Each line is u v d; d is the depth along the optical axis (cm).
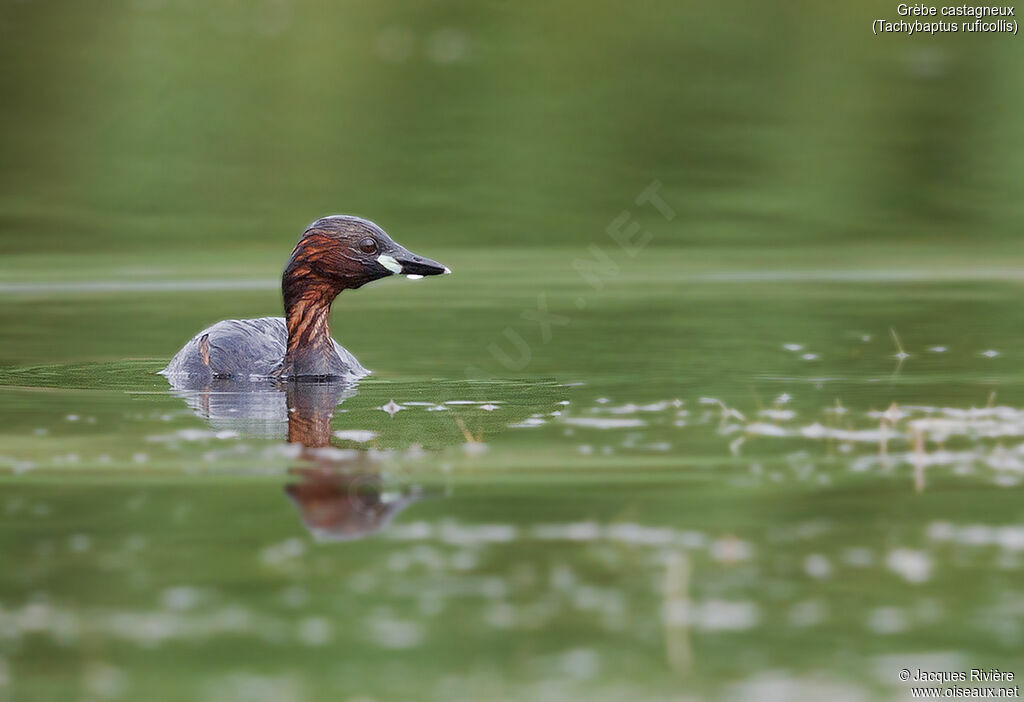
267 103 3247
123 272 2198
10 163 2842
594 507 941
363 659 709
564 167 2839
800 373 1432
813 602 777
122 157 2906
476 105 3247
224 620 756
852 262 2281
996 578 807
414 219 2556
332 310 1897
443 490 985
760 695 670
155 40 3662
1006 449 1088
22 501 957
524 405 1275
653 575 816
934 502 947
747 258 2319
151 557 847
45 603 779
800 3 3828
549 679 688
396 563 836
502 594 791
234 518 921
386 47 3656
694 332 1703
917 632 738
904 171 2836
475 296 2012
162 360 1534
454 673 691
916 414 1216
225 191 2697
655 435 1152
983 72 3388
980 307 1892
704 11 3812
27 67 3406
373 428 1180
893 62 3469
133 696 668
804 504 945
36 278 2150
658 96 3288
